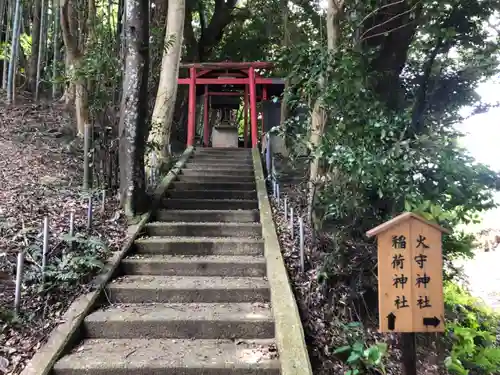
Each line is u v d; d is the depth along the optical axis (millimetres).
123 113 5691
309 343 3586
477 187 4121
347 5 5031
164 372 3057
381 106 4430
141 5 5633
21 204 5250
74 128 9570
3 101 10938
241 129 19781
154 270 4551
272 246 4875
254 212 5969
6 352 3057
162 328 3568
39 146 8375
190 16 14891
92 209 5535
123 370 3037
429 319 2717
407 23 5438
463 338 4727
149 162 7473
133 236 5043
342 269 4340
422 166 4039
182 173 7793
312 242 4863
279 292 3939
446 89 6328
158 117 7980
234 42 15672
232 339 3566
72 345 3318
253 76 11000
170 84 8094
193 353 3275
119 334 3539
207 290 4094
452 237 4855
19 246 4199
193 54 15062
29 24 13547
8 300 3527
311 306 4074
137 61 5664
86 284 3977
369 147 4016
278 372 3088
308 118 5027
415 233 2773
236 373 3078
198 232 5477
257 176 7594
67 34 8039
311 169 5141
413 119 5703
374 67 5801
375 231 2756
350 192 4441
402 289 2734
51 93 12523
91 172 6375
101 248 4531
